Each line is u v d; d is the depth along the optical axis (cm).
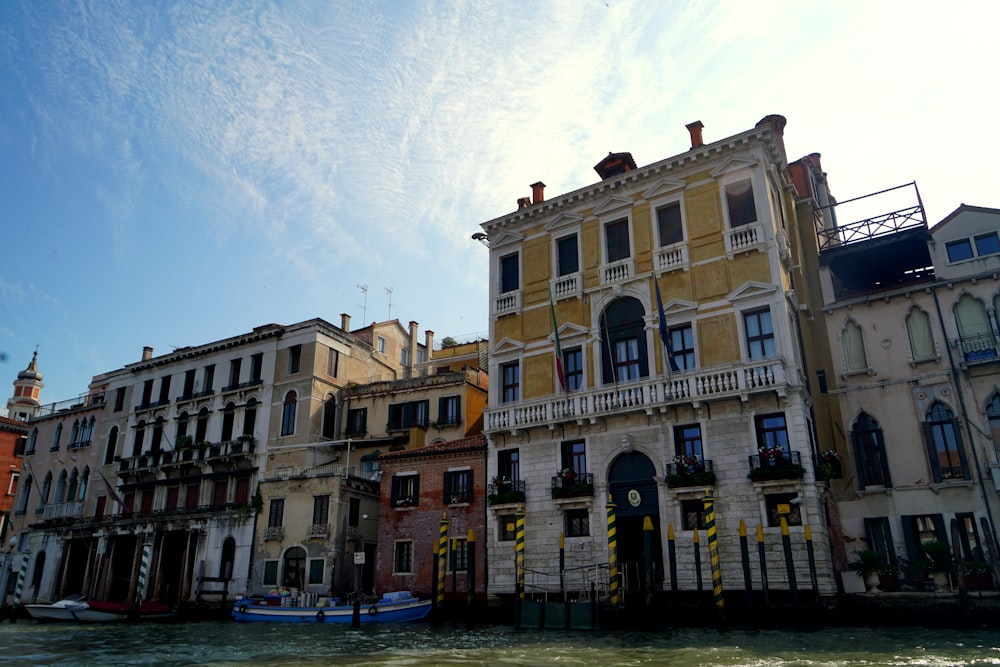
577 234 2731
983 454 2133
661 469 2272
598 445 2412
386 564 2803
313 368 3822
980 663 1241
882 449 2294
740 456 2153
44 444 4928
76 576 4228
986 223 2314
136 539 3944
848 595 1944
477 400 3653
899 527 2197
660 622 2075
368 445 3722
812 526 1989
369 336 4366
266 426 3853
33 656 1780
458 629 2152
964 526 2117
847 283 2745
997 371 2169
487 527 2572
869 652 1409
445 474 2786
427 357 4688
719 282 2353
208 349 4244
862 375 2380
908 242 2484
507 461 2631
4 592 4481
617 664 1352
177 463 4022
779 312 2214
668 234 2523
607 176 2869
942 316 2291
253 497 3431
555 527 2423
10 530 4816
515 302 2784
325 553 3108
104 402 4681
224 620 2998
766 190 2344
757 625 1977
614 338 2547
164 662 1609
